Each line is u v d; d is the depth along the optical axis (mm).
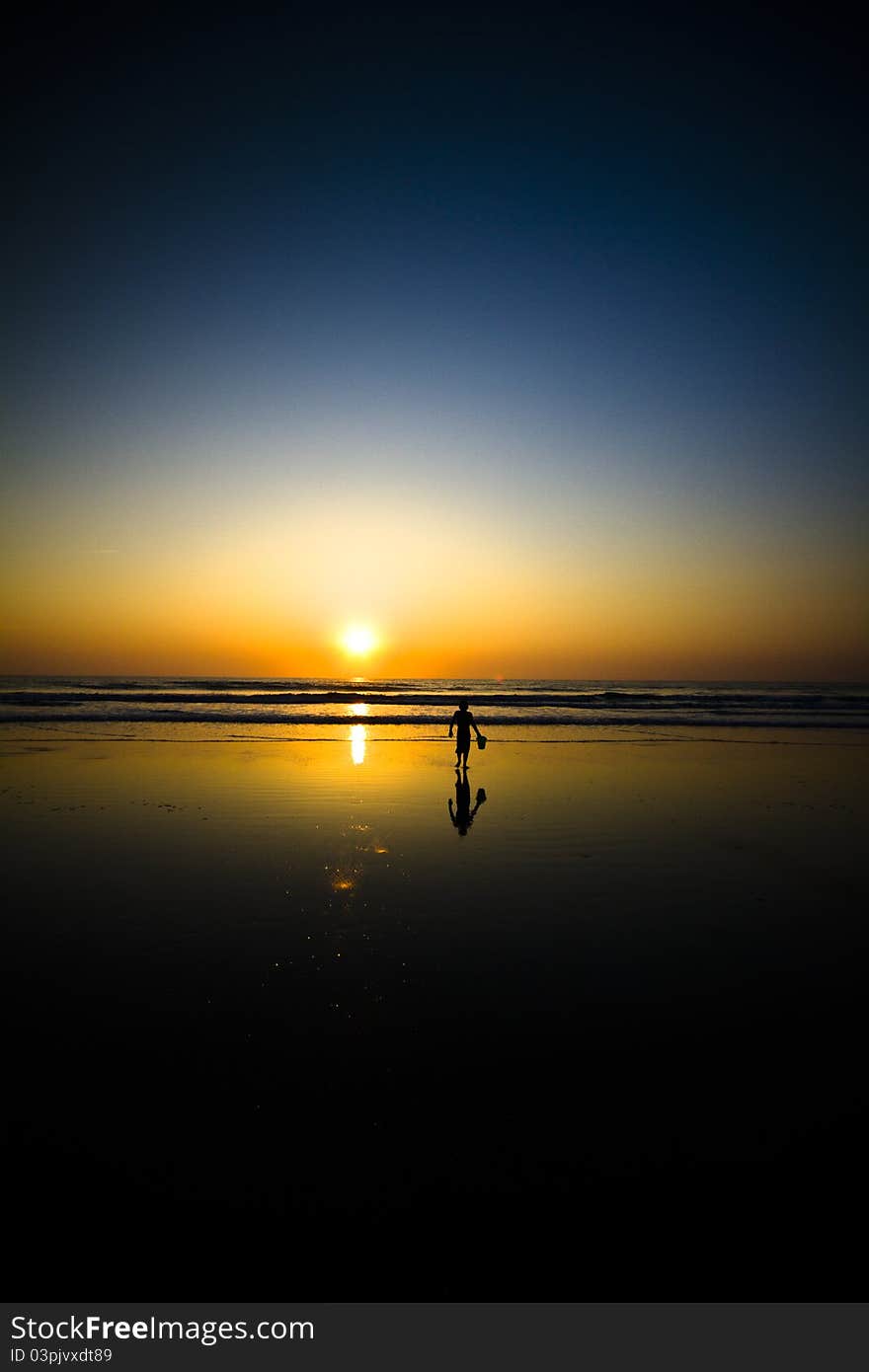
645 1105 3607
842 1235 2809
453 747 21391
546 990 4961
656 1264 2699
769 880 7715
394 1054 4074
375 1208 2926
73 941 5824
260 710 36281
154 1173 3088
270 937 5953
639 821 10820
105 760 17453
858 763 18047
